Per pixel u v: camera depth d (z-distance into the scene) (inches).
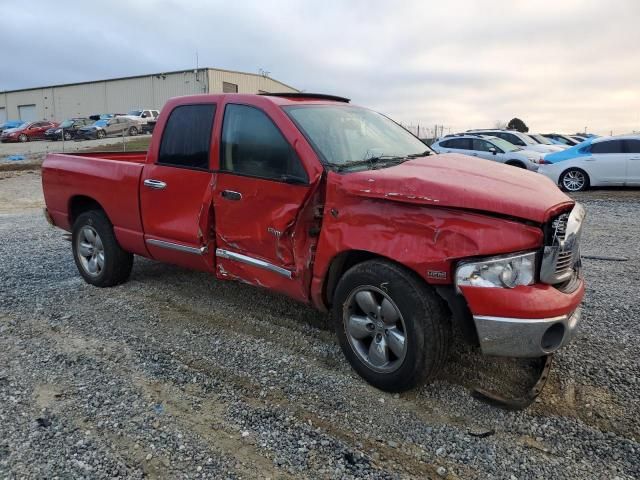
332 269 144.0
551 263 117.7
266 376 143.9
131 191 195.3
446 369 145.5
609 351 155.6
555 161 578.9
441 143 709.3
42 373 146.4
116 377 143.8
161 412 126.8
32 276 240.4
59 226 238.8
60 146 1238.3
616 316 182.4
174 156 181.8
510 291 115.3
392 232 127.1
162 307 196.4
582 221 131.1
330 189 139.0
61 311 194.2
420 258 121.6
